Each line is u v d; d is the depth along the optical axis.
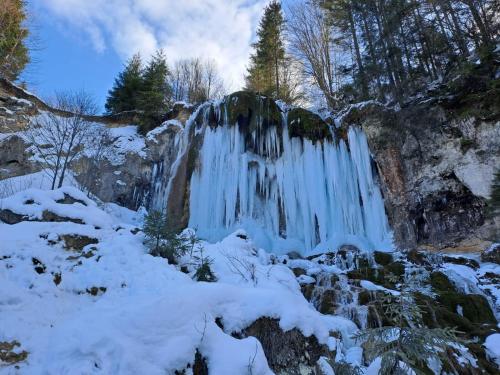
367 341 3.34
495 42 13.55
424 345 2.96
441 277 8.41
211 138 14.53
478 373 4.95
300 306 4.95
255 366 3.56
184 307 4.12
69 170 15.38
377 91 18.23
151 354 3.49
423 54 17.67
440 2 15.70
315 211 13.30
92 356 3.44
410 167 13.07
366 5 19.14
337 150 14.23
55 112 17.36
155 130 17.38
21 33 21.55
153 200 15.93
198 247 7.34
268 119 14.57
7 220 7.39
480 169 11.43
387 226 13.11
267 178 14.17
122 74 25.47
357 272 8.74
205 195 13.60
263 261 8.09
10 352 3.65
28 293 4.80
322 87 22.95
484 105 11.70
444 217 12.28
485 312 7.39
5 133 16.11
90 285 5.39
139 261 6.00
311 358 4.52
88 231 6.93
